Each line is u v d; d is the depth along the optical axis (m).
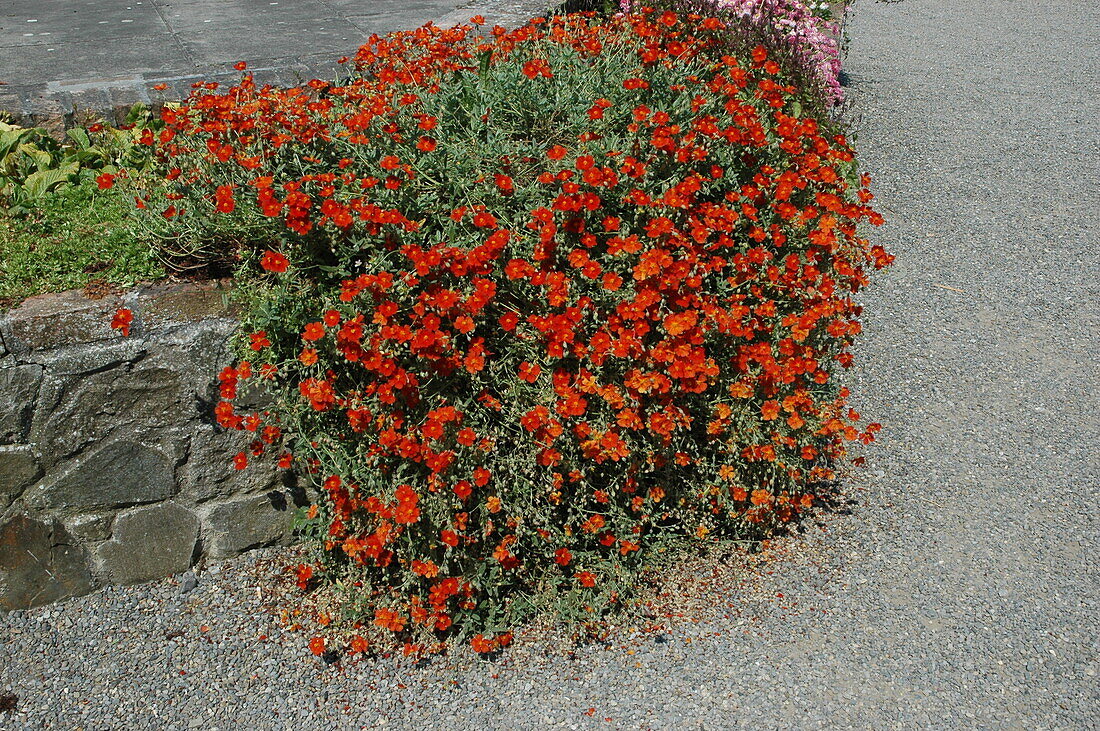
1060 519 3.33
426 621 2.83
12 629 2.96
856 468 3.58
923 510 3.37
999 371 4.20
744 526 3.22
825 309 3.04
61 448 2.83
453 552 2.79
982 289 4.88
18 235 3.13
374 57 3.98
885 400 4.00
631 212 3.02
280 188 2.86
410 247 2.69
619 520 2.98
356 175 3.05
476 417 2.79
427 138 3.08
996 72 8.84
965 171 6.39
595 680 2.73
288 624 2.95
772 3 6.68
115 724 2.65
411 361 2.78
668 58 3.72
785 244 3.27
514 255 2.86
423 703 2.68
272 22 6.32
